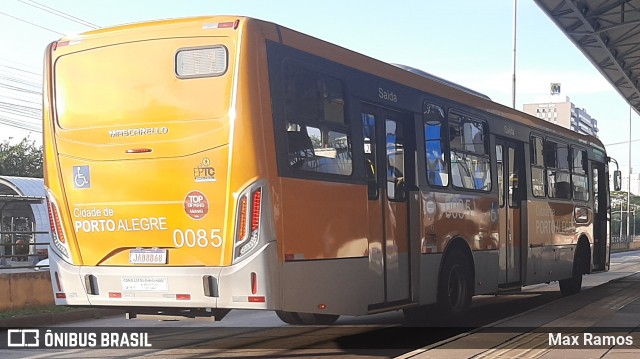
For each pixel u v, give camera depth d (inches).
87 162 307.0
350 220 323.0
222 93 286.5
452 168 420.8
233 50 286.8
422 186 385.7
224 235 283.0
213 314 293.1
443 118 416.5
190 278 286.0
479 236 447.5
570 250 606.2
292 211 290.4
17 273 532.7
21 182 1133.1
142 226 295.9
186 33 294.7
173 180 291.1
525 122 531.2
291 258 287.9
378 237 346.0
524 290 719.7
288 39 301.3
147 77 299.0
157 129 294.7
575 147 630.5
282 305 283.1
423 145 391.2
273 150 285.4
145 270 294.4
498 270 472.7
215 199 284.7
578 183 634.2
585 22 874.1
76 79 313.1
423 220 384.8
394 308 356.8
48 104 318.0
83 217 307.3
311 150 304.5
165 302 290.8
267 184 281.3
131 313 310.3
